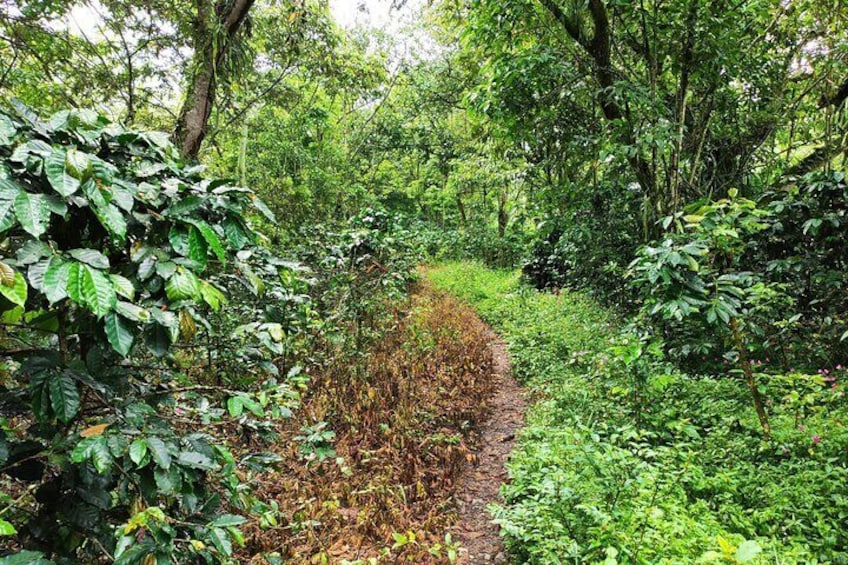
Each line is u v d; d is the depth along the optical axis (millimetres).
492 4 5008
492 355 6699
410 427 4090
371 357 5410
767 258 4680
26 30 4590
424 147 19250
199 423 1906
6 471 1346
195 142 5176
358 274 6098
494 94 5242
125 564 1258
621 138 5148
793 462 2936
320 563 2568
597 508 2387
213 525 1539
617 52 5438
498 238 15711
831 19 5211
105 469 1231
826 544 2266
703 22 4594
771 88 5730
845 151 5301
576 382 4434
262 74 7523
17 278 1107
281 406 2270
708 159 6145
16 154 1161
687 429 3068
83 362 1423
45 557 1342
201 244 1527
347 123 15781
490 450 4137
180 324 1523
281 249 6355
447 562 2723
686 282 3174
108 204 1247
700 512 2512
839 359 4086
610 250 6367
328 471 3475
